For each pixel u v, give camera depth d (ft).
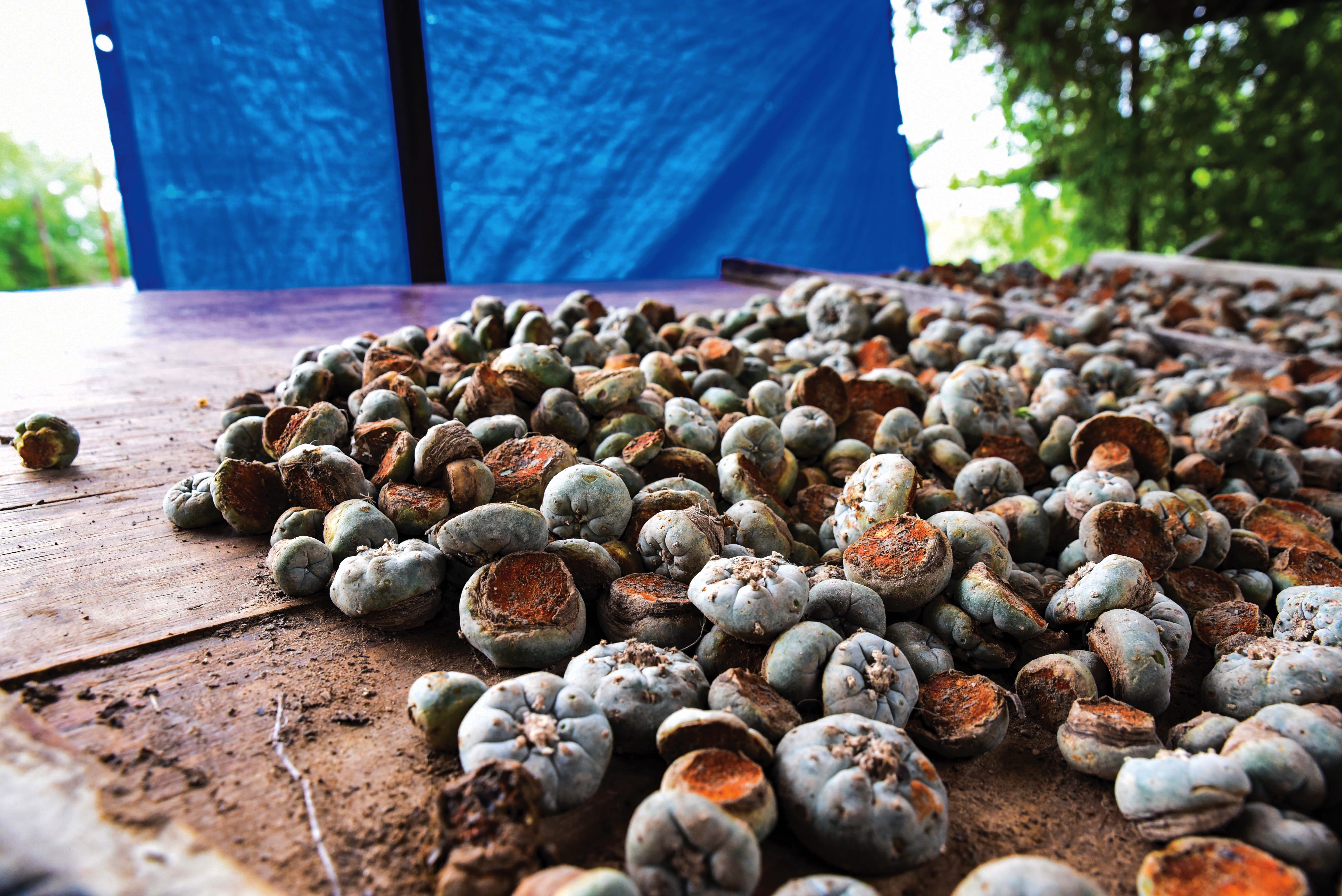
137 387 2.01
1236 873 0.81
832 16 4.85
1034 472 1.71
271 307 3.11
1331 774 0.92
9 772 0.74
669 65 4.30
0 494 1.41
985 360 2.38
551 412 1.60
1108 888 0.86
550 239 4.19
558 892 0.69
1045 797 0.98
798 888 0.77
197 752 0.91
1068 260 8.24
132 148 3.26
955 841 0.91
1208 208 6.97
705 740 0.90
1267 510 1.62
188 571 1.24
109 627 1.08
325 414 1.46
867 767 0.87
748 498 1.45
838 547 1.40
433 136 3.72
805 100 4.87
